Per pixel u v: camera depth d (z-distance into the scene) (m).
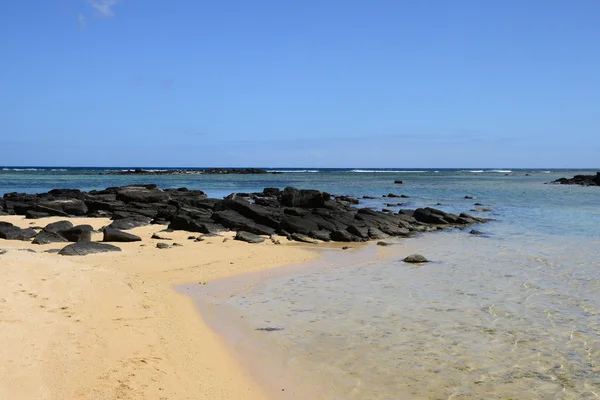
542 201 56.59
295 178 134.12
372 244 26.92
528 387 9.38
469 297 15.54
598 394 9.12
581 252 24.02
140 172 159.62
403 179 128.00
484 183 104.62
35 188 78.25
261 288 16.77
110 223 32.03
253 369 10.05
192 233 28.39
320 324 12.87
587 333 12.23
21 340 9.38
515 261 21.72
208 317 13.34
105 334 10.62
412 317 13.46
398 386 9.39
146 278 17.09
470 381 9.61
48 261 16.23
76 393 7.80
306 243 26.84
